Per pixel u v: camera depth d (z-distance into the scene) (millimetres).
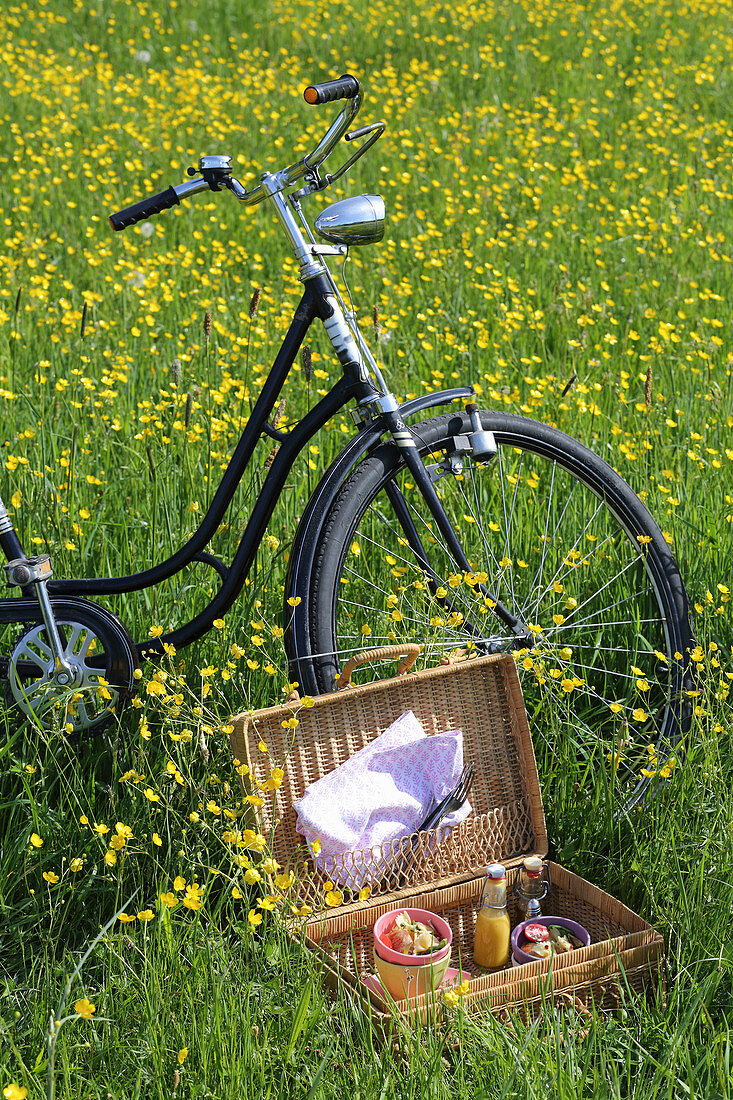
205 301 5430
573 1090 1960
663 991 2305
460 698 2760
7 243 6012
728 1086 2016
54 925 2535
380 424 2848
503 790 2773
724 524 3783
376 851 2576
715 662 2877
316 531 2775
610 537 3361
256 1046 2072
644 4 14133
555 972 2236
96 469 4090
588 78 11203
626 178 8125
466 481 3691
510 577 3162
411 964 2303
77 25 13117
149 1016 2090
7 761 2844
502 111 10023
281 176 2844
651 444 4277
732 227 7121
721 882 2447
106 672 2867
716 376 4902
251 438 2893
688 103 10438
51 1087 1811
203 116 9758
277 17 13867
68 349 4953
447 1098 1971
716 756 2793
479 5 14242
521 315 5168
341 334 2842
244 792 2414
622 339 5551
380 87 10766
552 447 3090
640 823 2752
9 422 4266
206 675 2613
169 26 13469
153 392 4695
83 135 9031
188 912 2521
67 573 3402
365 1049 2088
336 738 2629
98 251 6215
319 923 2434
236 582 2918
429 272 6316
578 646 3160
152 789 2510
